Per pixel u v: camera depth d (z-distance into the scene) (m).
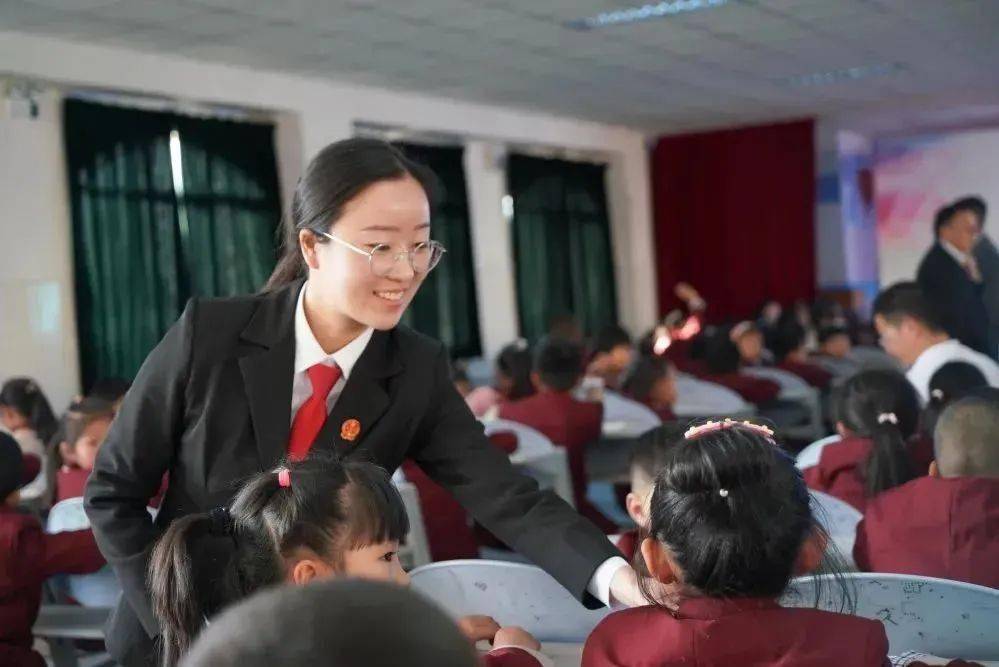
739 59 6.85
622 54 6.48
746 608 1.14
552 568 1.46
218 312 1.43
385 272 1.33
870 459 2.24
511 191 8.62
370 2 4.99
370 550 1.23
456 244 8.06
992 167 10.00
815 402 5.75
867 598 1.44
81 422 3.05
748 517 1.14
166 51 5.76
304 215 1.36
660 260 10.20
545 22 5.59
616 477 4.41
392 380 1.48
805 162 9.65
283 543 1.22
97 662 3.36
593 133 9.36
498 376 4.82
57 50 5.36
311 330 1.43
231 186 6.41
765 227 9.86
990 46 6.81
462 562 1.61
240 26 5.30
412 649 0.49
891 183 10.50
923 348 3.49
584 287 9.36
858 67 7.34
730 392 5.02
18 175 5.38
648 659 1.13
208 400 1.40
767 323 8.84
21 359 5.39
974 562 1.69
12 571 2.26
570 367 4.10
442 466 1.56
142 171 5.93
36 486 3.71
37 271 5.47
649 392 4.70
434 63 6.43
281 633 0.49
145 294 5.95
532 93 7.62
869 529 1.82
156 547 1.30
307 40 5.67
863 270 10.67
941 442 1.90
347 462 1.30
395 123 7.34
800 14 5.77
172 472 1.46
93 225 5.70
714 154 9.98
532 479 1.56
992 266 5.75
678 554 1.18
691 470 1.18
